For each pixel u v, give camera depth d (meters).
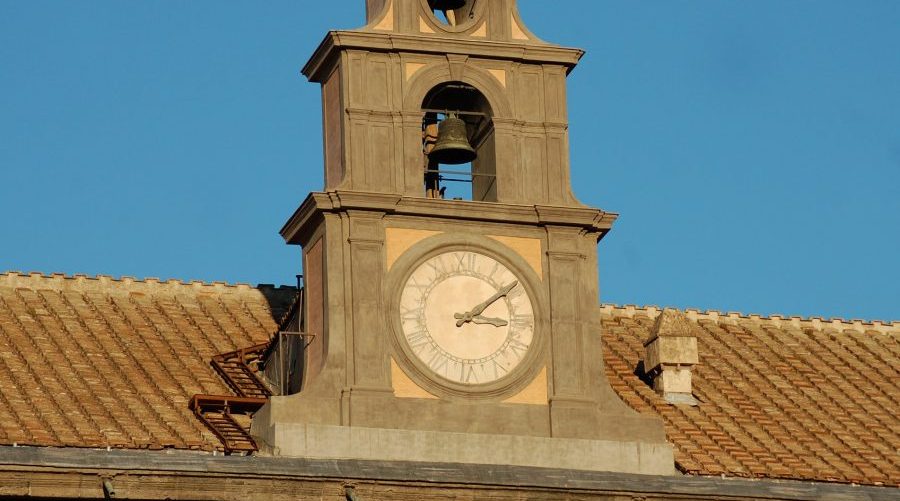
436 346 52.25
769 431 55.69
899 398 58.84
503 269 53.09
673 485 51.50
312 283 53.22
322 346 52.19
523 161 53.84
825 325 62.84
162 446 50.25
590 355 53.09
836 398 58.22
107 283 58.62
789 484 52.47
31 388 52.44
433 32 54.06
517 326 52.84
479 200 54.62
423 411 51.62
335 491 49.38
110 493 47.91
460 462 51.16
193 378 54.53
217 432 51.31
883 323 63.31
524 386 52.53
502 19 54.50
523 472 50.81
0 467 47.56
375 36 53.50
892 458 55.22
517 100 54.16
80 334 56.00
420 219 52.91
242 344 56.97
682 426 55.16
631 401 56.16
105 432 50.53
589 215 53.59
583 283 53.56
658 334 56.91
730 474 52.78
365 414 51.25
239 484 48.88
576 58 54.56
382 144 53.09
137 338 56.34
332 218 52.59
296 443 50.53
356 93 53.25
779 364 59.88
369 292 52.19
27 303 57.09
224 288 59.72
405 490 49.81
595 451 52.22
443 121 54.66
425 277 52.62
